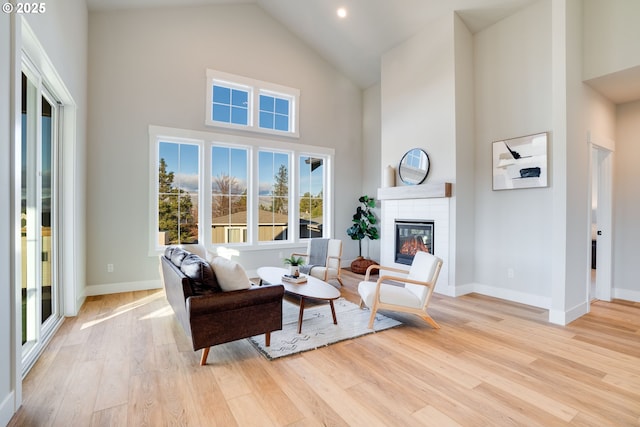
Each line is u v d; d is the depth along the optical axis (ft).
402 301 10.62
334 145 21.58
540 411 6.25
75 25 11.53
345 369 7.86
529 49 13.42
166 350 8.83
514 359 8.41
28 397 6.54
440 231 15.11
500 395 6.78
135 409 6.20
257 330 8.71
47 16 8.13
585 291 12.13
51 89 9.90
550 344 9.36
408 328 10.65
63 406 6.26
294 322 11.10
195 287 8.16
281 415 6.08
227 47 17.63
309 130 20.52
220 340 8.13
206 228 17.13
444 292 14.92
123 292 14.90
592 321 11.30
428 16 15.21
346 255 22.18
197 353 8.66
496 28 14.57
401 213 17.07
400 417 6.05
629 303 13.53
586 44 11.84
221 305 8.07
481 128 15.15
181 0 15.78
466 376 7.54
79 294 12.54
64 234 11.40
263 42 18.80
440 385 7.14
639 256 13.71
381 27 16.83
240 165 18.49
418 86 16.29
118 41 14.96
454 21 14.61
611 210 14.02
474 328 10.66
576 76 11.53
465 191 14.93
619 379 7.44
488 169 14.84
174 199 16.49
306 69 20.39
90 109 14.32
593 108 12.54
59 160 11.27
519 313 12.21
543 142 12.89
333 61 21.04
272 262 19.21
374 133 21.98
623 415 6.15
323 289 11.08
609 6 11.28
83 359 8.25
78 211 12.17
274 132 19.15
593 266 20.54
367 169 22.45
